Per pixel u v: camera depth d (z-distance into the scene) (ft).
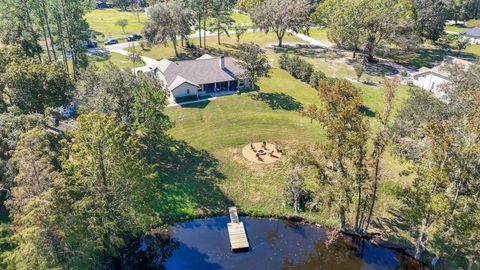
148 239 128.16
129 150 110.93
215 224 135.13
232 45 344.49
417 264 116.67
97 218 98.94
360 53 326.44
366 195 122.62
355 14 288.10
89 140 98.99
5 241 103.24
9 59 162.50
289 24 330.13
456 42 360.48
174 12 290.76
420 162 115.85
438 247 105.91
